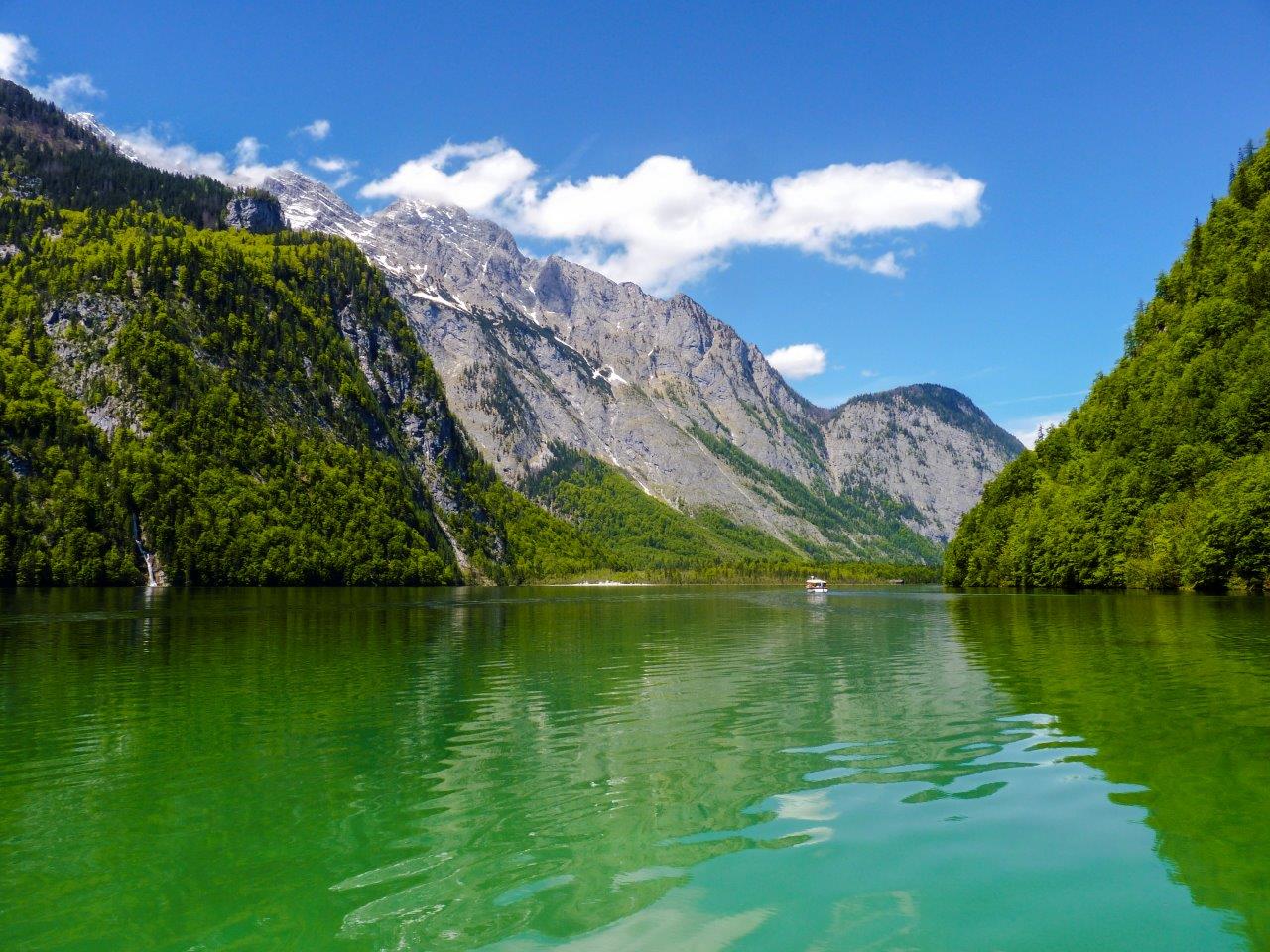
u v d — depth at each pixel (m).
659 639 58.88
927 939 11.66
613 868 14.41
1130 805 17.08
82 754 23.47
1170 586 99.75
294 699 32.62
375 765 21.98
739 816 17.02
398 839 16.11
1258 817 16.22
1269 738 22.61
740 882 13.70
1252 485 88.19
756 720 27.25
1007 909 12.52
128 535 170.88
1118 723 24.88
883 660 42.91
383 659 45.97
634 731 25.91
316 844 15.93
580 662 44.25
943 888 13.29
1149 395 123.56
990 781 19.00
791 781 19.48
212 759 22.83
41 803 18.77
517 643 56.00
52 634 61.38
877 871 13.98
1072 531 120.12
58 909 13.16
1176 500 103.12
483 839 16.02
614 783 19.73
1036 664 38.75
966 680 34.72
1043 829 15.77
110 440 191.62
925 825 16.14
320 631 65.50
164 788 19.91
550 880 13.97
